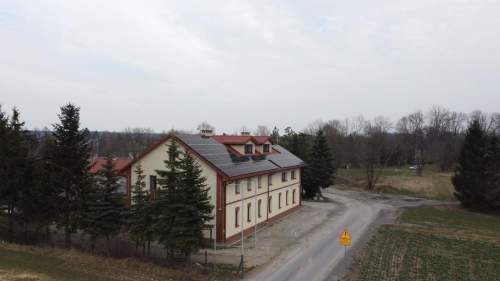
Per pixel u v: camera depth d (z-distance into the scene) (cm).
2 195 3086
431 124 14150
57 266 2405
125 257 2873
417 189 7806
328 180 6606
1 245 2820
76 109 3259
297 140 7544
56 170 3188
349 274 2638
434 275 2641
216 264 2825
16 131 3272
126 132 17262
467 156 6034
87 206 3023
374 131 9619
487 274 2689
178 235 2602
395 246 3419
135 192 2906
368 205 6022
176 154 2808
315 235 3831
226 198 3466
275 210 4672
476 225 4691
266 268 2759
